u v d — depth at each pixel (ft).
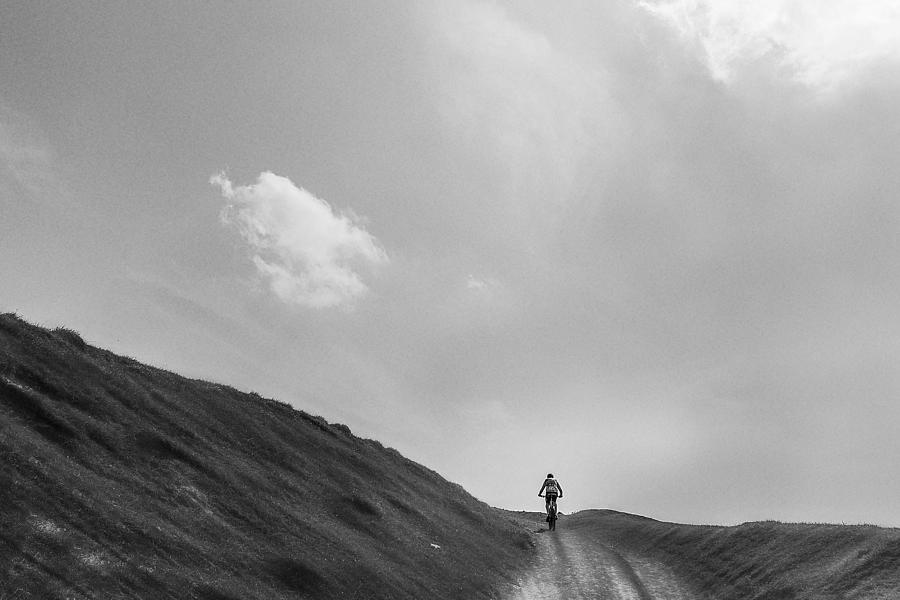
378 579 91.66
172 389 119.85
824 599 90.02
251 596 67.51
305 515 101.40
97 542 60.59
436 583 103.71
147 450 88.89
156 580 60.13
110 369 105.91
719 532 140.05
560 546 164.55
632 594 116.26
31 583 49.06
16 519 55.72
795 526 123.65
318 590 79.77
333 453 146.72
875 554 93.97
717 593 111.86
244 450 115.85
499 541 153.48
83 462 75.36
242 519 87.45
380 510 125.29
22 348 91.45
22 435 70.13
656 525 179.11
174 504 79.41
